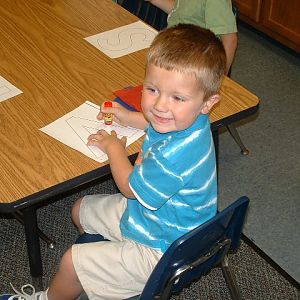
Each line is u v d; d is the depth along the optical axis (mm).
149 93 1337
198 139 1348
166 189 1341
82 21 2121
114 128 1577
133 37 2021
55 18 2137
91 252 1507
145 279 1496
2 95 1682
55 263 2184
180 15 2246
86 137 1523
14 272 2146
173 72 1283
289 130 2916
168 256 1271
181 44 1315
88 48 1944
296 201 2500
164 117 1320
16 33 2027
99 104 1660
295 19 3344
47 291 1624
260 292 2111
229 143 2820
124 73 1812
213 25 2090
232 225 1456
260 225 2383
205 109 1364
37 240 1849
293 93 3199
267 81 3299
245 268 2199
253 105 1660
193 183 1367
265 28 3592
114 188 2531
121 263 1489
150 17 2404
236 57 3510
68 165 1425
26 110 1620
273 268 2199
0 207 1309
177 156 1325
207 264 1501
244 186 2572
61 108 1634
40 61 1860
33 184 1361
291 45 3477
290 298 2092
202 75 1294
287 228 2373
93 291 1505
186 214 1423
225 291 2113
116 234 1605
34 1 2264
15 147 1476
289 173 2650
